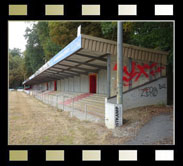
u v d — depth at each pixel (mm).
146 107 9367
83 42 8328
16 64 86062
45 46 35156
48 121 9180
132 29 11531
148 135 5441
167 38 9617
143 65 10281
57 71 19344
